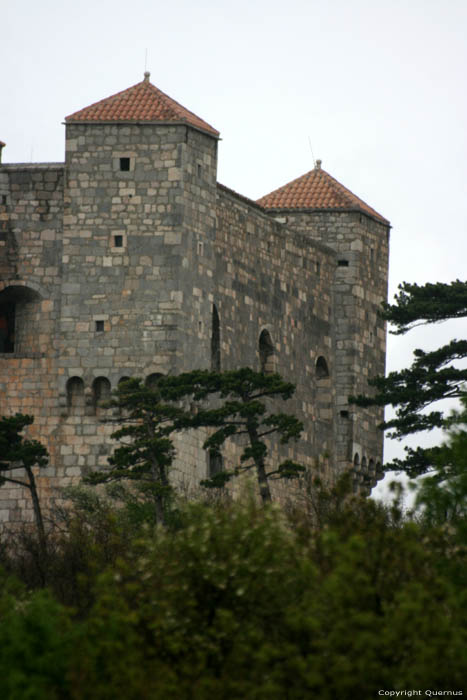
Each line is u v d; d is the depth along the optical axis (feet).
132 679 498.69
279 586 522.88
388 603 514.68
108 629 510.99
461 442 620.08
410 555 526.57
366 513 560.61
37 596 541.34
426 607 499.10
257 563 523.29
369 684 497.46
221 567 524.11
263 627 520.01
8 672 513.45
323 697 493.36
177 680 505.25
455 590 531.50
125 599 538.06
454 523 590.14
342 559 507.71
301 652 507.71
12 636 519.60
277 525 532.73
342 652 497.05
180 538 536.01
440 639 492.13
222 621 512.22
